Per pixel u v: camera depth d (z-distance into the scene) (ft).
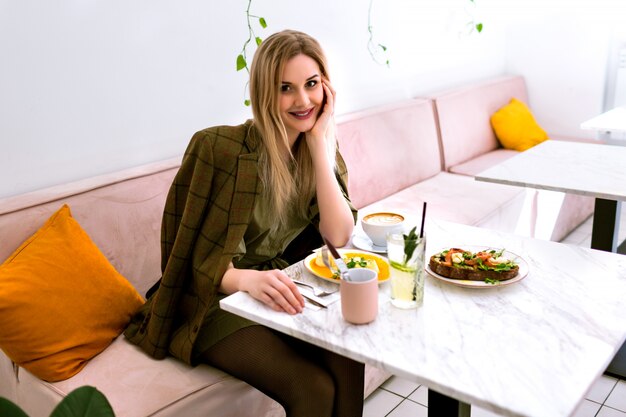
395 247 4.05
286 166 5.41
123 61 6.87
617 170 7.06
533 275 4.56
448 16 12.12
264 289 4.34
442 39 12.09
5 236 5.43
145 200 6.38
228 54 8.02
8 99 6.01
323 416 4.78
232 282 4.87
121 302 5.64
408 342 3.75
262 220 5.42
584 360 3.49
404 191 9.89
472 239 5.24
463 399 3.26
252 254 5.60
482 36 13.24
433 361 3.53
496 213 9.15
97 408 2.99
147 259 6.30
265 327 5.03
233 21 8.00
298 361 4.87
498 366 3.46
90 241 5.67
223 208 5.21
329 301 4.31
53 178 6.46
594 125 9.21
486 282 4.38
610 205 7.40
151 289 5.95
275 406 5.59
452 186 10.11
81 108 6.58
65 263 5.33
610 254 4.87
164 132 7.43
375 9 10.37
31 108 6.19
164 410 4.70
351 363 4.89
